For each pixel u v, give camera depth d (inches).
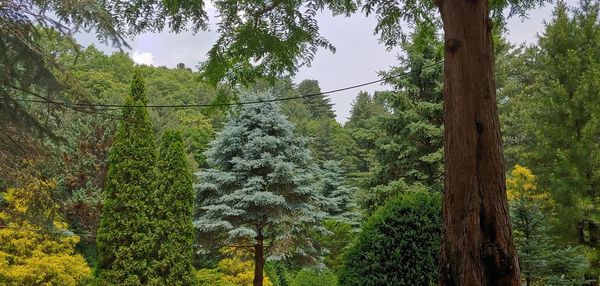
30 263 316.5
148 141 348.2
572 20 388.2
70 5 157.3
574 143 343.9
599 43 377.7
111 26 167.6
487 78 121.5
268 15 203.9
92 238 416.8
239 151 449.7
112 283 319.3
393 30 229.3
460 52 122.3
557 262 264.1
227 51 213.5
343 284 186.1
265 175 439.5
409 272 175.5
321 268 466.9
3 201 296.8
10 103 178.5
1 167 196.7
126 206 331.0
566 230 335.6
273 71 230.7
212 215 417.7
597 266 323.6
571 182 332.5
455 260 114.8
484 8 125.6
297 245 452.1
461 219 115.3
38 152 203.9
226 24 204.4
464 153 117.6
